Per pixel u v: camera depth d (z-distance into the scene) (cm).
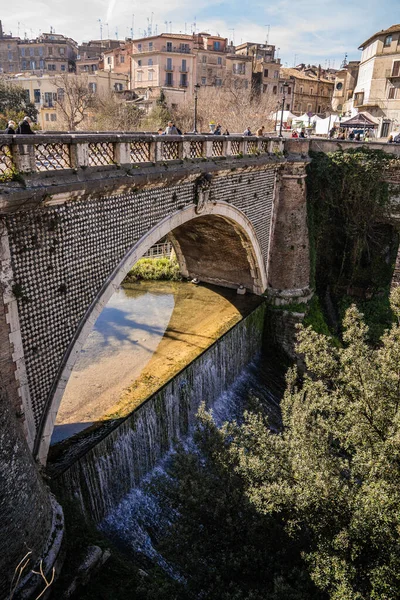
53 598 890
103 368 1683
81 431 1295
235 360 2094
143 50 6300
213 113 4506
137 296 2472
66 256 1119
